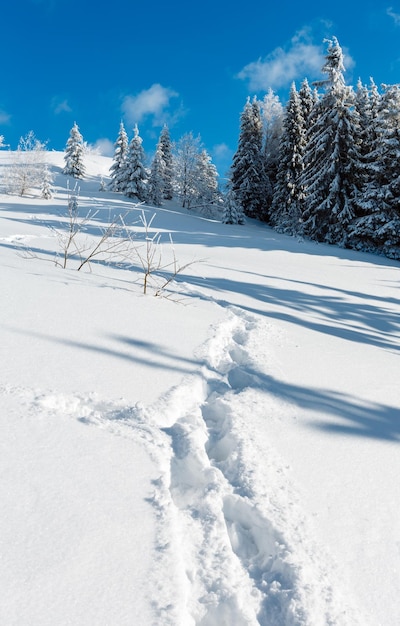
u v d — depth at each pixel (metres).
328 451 2.13
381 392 3.01
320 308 6.02
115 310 3.64
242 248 14.07
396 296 8.26
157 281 5.62
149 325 3.44
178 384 2.48
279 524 1.55
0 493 1.39
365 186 22.50
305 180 24.73
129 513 1.42
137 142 36.78
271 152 39.28
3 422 1.78
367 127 25.12
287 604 1.25
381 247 21.89
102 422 1.95
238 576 1.33
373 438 2.33
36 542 1.23
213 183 40.41
